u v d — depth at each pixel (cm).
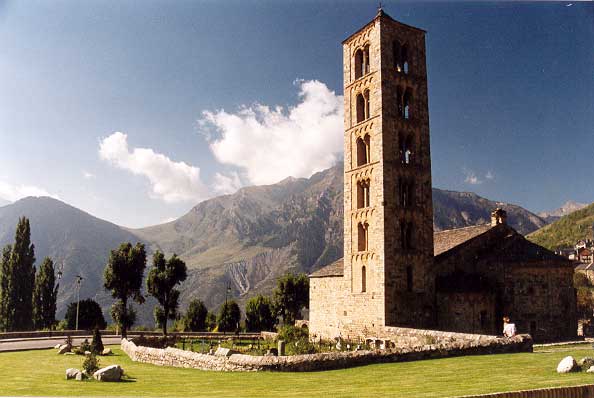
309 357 2973
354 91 6266
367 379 2544
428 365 2927
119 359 4253
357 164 6084
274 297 11262
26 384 2689
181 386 2520
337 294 6369
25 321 9294
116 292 7631
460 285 5531
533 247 5731
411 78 6062
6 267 9356
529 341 3491
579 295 10819
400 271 5506
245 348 5350
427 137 6022
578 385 1928
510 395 1788
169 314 8700
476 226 6644
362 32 6231
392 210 5581
